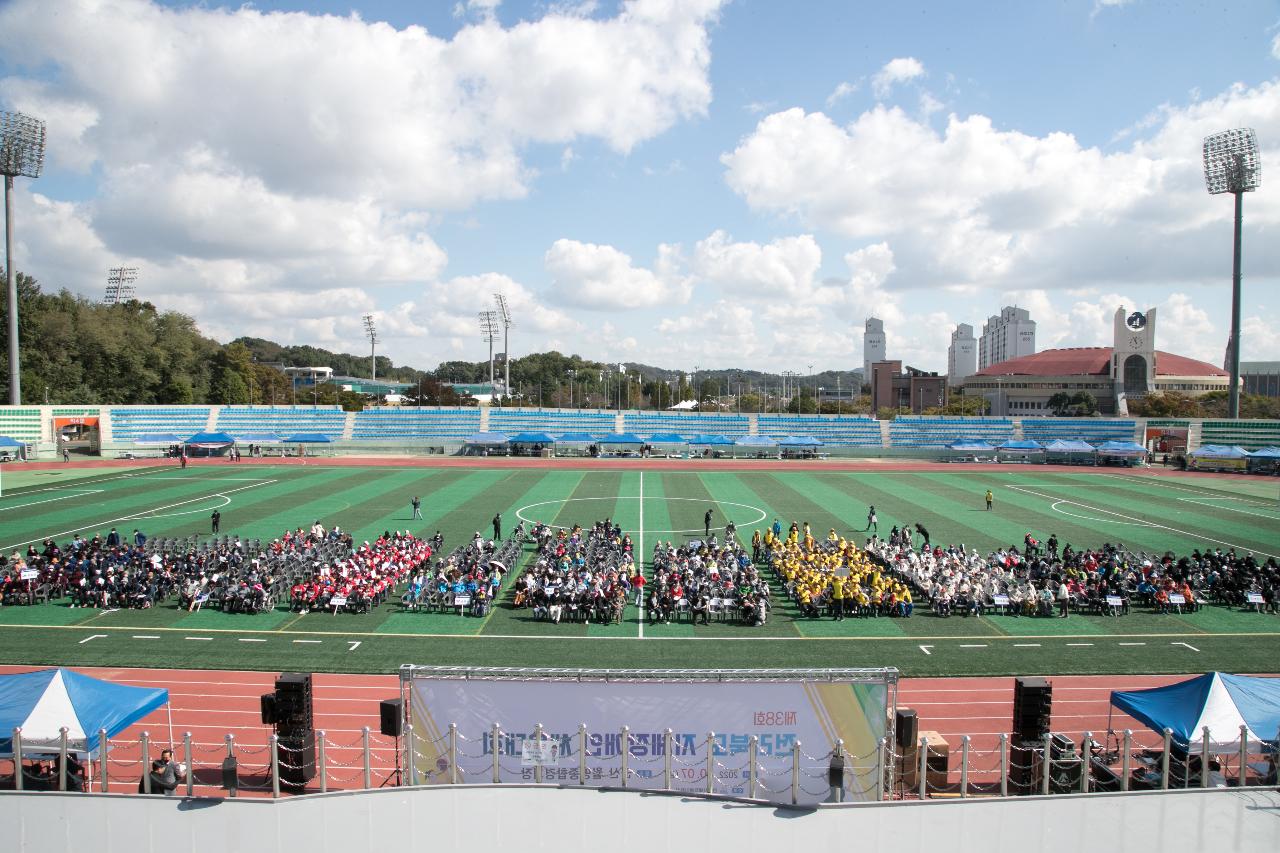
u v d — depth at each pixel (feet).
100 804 62.08
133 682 100.42
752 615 123.65
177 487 255.91
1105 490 273.54
